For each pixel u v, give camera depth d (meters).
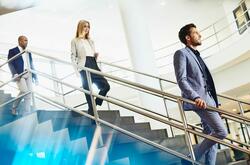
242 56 8.33
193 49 3.21
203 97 3.04
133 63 8.18
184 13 13.08
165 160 3.35
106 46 14.77
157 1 11.84
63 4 10.93
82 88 4.05
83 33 4.51
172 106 9.41
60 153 3.67
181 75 2.98
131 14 8.38
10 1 8.12
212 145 3.07
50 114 3.76
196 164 3.00
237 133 13.16
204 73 3.12
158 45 15.01
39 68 11.66
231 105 11.64
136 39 8.23
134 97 10.48
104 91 4.34
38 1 9.78
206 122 3.08
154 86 7.83
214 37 14.05
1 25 11.33
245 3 11.66
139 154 3.54
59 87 9.09
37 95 4.02
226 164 3.76
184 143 4.39
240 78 8.77
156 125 7.32
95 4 11.49
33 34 12.45
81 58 4.38
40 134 3.71
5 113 4.74
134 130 4.54
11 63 4.98
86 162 3.46
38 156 3.88
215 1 12.43
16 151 4.07
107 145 3.56
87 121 3.92
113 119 4.56
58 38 13.16
